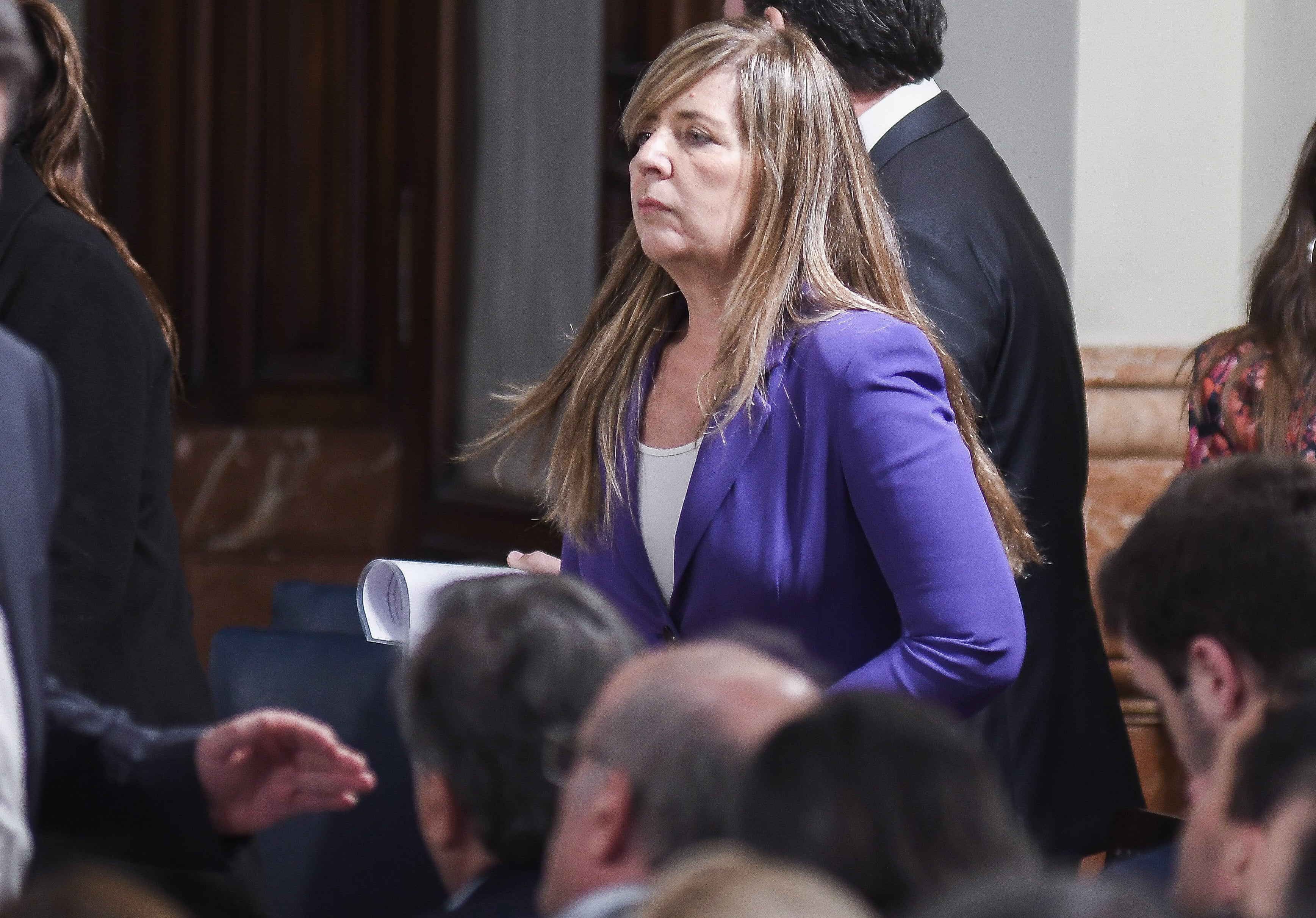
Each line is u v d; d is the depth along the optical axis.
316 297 22.89
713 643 4.76
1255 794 4.37
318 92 22.61
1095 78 15.16
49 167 8.89
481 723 5.32
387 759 10.21
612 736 4.45
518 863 5.35
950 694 7.54
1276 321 10.70
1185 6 15.34
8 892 6.08
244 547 22.56
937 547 7.55
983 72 15.95
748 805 3.98
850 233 8.23
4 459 6.34
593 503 8.50
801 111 8.12
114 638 8.38
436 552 22.16
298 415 22.88
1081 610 11.38
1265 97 15.30
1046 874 3.54
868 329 7.81
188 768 7.08
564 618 5.50
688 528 7.96
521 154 20.83
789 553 7.82
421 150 22.11
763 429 7.87
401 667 5.91
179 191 22.50
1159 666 6.40
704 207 8.06
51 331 8.25
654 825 4.30
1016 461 10.97
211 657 10.55
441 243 22.00
